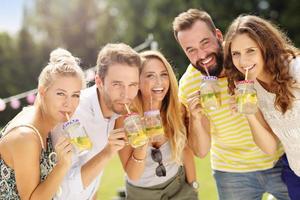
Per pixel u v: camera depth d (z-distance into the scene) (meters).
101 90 4.27
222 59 4.77
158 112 4.32
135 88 4.19
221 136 5.04
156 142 4.76
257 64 4.21
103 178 11.16
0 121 23.95
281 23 30.23
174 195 4.83
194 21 4.72
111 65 4.12
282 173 4.78
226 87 4.82
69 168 4.02
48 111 3.79
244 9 30.95
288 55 4.25
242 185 5.08
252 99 4.17
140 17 35.16
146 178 4.76
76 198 4.16
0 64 31.72
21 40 33.34
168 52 32.00
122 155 4.57
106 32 39.34
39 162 3.75
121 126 4.41
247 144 4.97
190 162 5.00
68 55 3.93
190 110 4.63
